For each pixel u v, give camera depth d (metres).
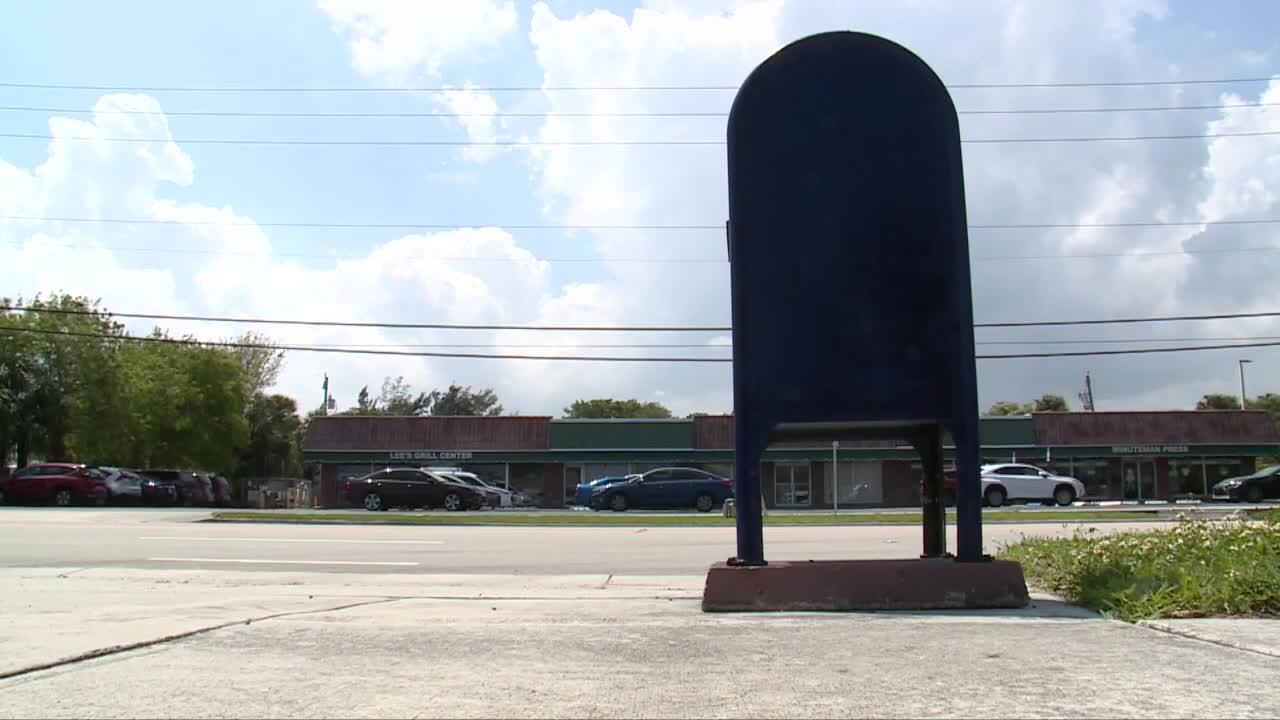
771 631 5.99
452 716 3.92
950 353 7.51
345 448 48.75
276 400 85.62
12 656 5.11
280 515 27.05
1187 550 8.29
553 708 4.04
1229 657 4.90
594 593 9.05
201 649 5.42
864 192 7.71
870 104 7.79
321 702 4.15
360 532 20.03
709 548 16.20
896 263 7.63
